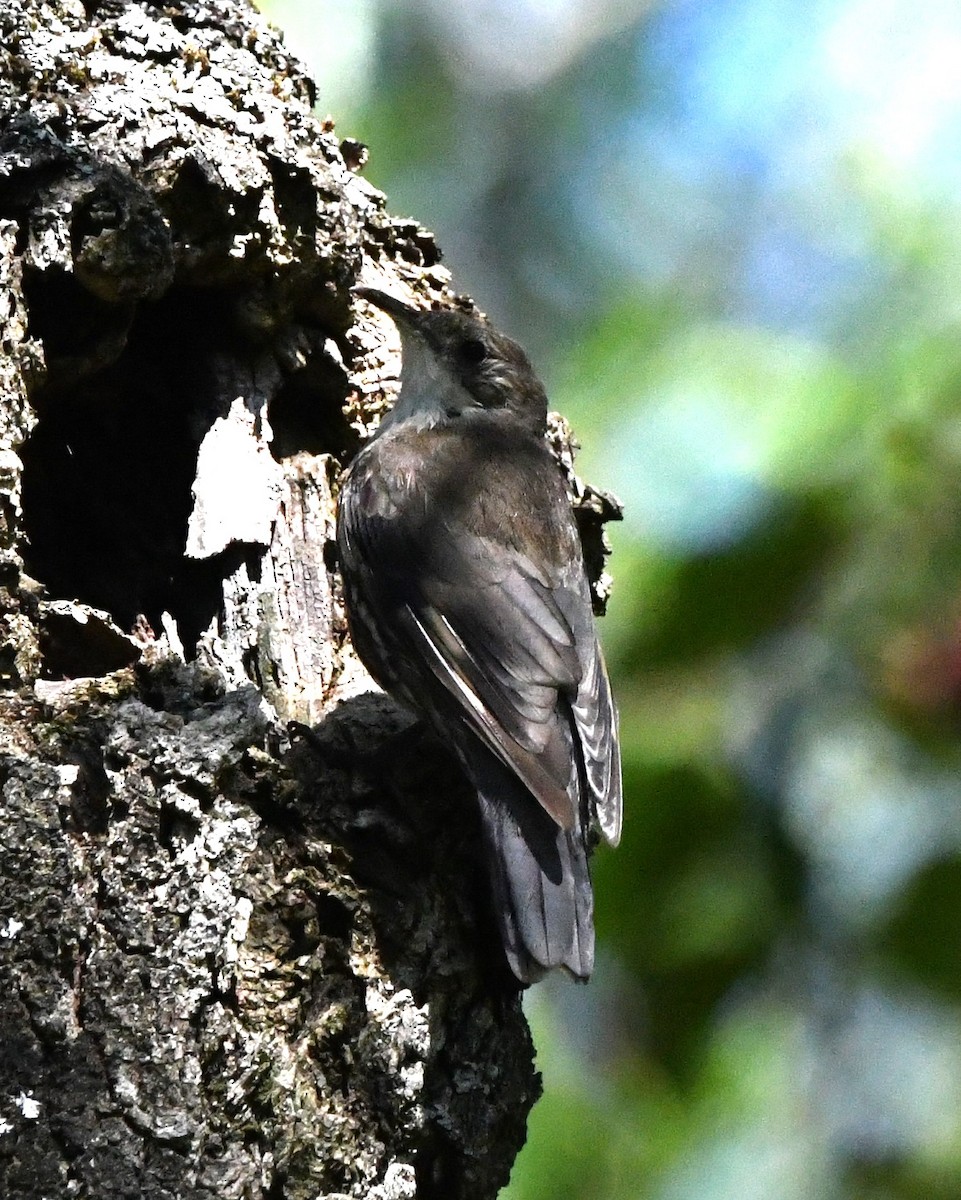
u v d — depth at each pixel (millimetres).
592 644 10352
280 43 10586
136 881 7730
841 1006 13070
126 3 9898
